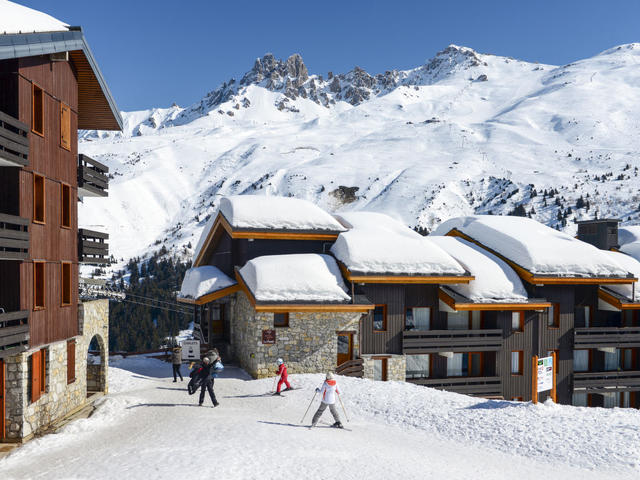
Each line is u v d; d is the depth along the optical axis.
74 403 19.78
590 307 35.06
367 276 28.41
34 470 11.88
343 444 14.17
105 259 23.47
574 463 13.76
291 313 27.17
